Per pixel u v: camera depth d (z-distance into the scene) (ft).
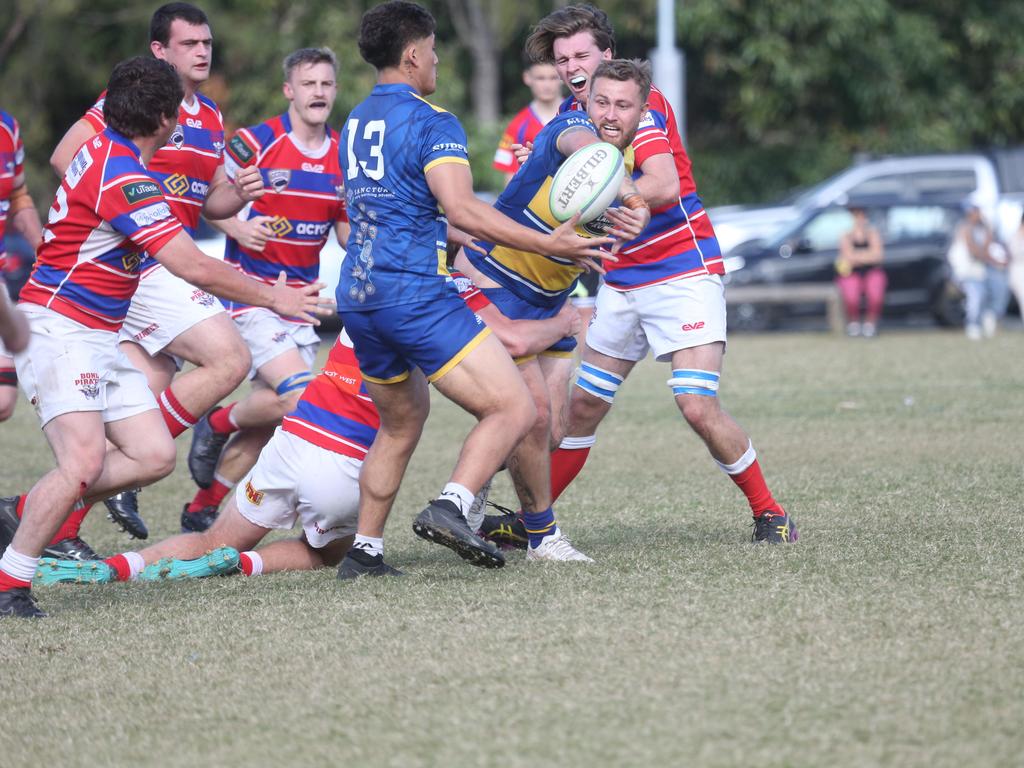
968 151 276.62
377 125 61.57
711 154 362.53
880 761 40.70
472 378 61.26
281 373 88.43
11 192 89.97
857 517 78.54
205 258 62.18
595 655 51.34
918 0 363.15
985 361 177.06
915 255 243.19
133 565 69.10
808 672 48.49
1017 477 90.94
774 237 246.88
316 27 311.47
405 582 64.80
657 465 104.32
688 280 71.82
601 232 62.59
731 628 53.98
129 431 67.26
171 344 82.64
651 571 64.54
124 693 50.21
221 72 296.71
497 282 67.05
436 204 61.36
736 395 147.13
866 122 360.89
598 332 75.10
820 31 343.26
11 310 48.19
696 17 333.42
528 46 72.02
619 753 42.01
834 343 211.61
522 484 67.92
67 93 306.35
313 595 63.10
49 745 45.44
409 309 60.59
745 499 88.02
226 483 87.51
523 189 64.95
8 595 61.72
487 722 45.09
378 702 47.57
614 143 65.98
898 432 115.75
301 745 44.14
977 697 45.60
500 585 63.00
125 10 297.94
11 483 105.81
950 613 55.31
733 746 42.16
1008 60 360.69
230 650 54.70
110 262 63.62
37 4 282.97
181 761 43.45
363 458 68.03
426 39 62.90
